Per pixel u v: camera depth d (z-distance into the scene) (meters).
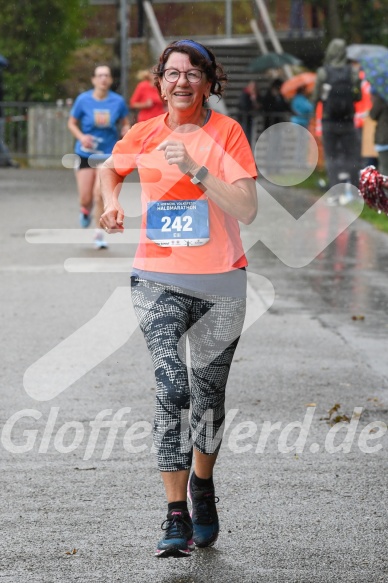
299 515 10.16
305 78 45.72
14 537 9.55
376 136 31.58
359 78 34.44
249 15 61.47
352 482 11.09
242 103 47.00
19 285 21.98
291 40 59.44
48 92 62.50
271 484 11.01
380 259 25.62
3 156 52.66
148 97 41.72
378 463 11.73
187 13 62.34
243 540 9.59
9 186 44.06
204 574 8.86
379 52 39.03
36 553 9.22
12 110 52.62
